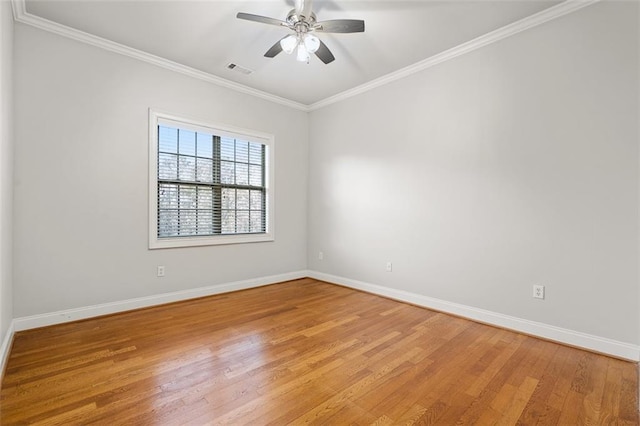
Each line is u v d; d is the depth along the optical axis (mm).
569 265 2443
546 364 2129
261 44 3053
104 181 3010
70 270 2832
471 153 3010
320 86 4039
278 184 4473
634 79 2170
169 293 3453
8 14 2232
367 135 3988
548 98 2535
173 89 3449
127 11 2541
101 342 2414
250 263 4176
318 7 2451
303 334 2617
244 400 1697
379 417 1575
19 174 2572
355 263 4145
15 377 1898
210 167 3846
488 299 2891
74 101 2842
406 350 2328
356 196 4133
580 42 2377
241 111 4051
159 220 3438
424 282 3389
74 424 1493
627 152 2197
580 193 2393
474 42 2926
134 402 1666
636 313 2168
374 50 3113
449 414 1605
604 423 1547
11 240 2461
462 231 3080
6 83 2148
